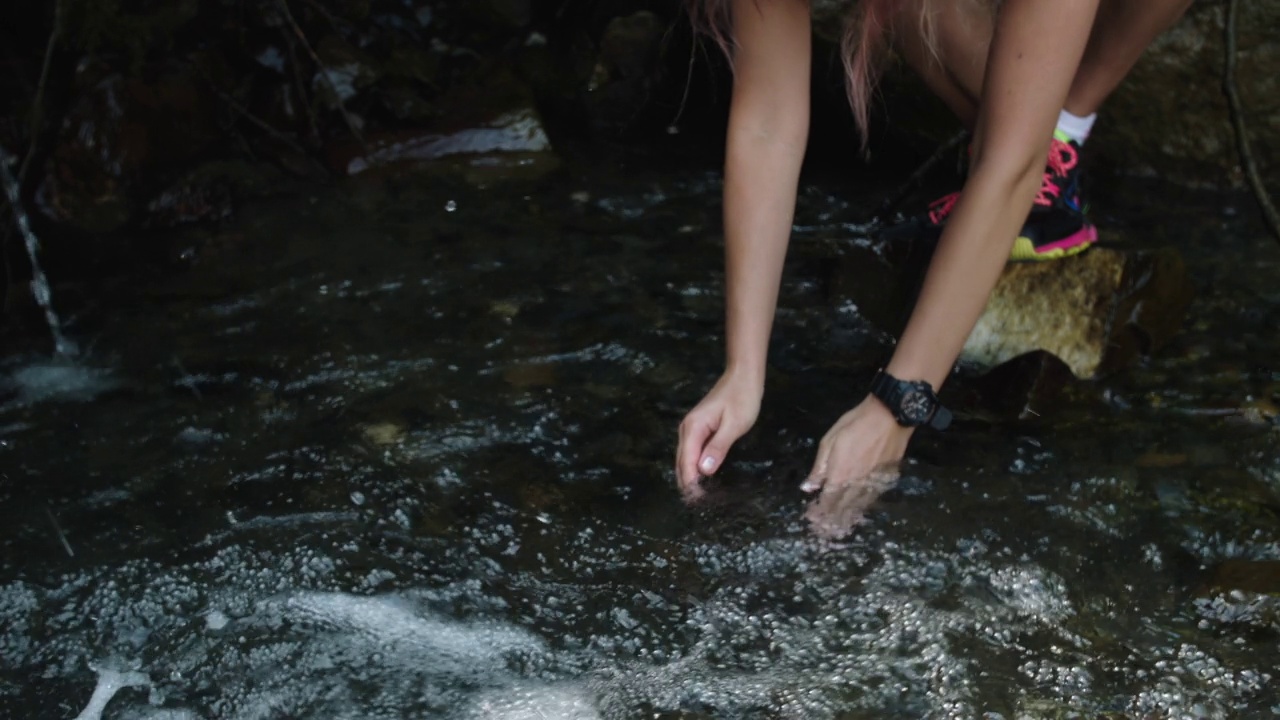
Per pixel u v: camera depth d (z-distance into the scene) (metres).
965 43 2.22
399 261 2.66
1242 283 2.54
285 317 2.41
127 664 1.51
